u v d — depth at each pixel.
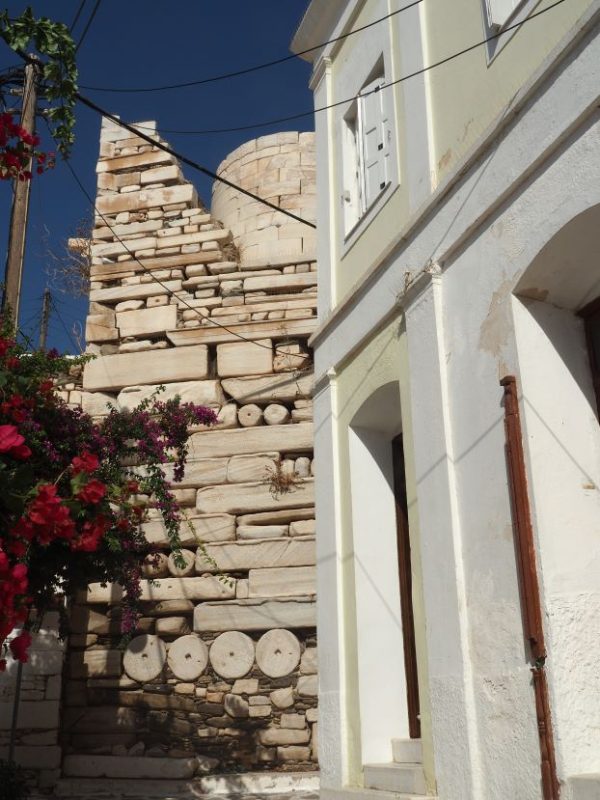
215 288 12.81
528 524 4.60
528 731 4.42
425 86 6.47
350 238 7.70
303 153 13.42
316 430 7.69
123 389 12.30
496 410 5.06
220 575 11.05
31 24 6.17
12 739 9.73
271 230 12.95
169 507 7.76
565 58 4.82
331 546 7.07
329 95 8.67
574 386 4.96
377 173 7.39
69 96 6.45
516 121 5.21
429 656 5.33
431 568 5.44
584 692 4.31
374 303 6.82
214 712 10.49
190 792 9.67
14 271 8.69
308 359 12.04
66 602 10.87
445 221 5.88
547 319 5.06
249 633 10.77
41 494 3.96
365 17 8.01
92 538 4.38
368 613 6.62
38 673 10.56
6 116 4.87
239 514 11.33
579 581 4.53
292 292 12.60
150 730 10.55
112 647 10.95
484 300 5.33
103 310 13.02
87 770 10.28
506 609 4.74
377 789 5.91
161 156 13.91
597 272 4.93
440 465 5.49
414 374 5.96
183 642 10.75
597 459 4.84
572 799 4.08
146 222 13.49
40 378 6.43
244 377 12.07
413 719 6.39
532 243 4.92
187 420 8.28
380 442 7.20
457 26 6.19
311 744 10.18
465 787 4.80
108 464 7.11
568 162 4.74
